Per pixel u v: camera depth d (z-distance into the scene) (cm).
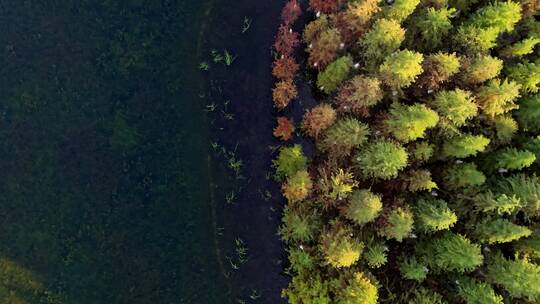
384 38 1870
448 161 1970
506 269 1841
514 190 1864
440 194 1989
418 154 1888
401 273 1922
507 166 1898
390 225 1867
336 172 1914
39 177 2242
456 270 1919
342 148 1931
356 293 1806
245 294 2220
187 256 2241
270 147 2216
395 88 1898
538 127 1942
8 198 2234
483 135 1942
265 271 2212
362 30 1947
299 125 2162
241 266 2222
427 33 1952
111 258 2233
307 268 1977
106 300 2219
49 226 2233
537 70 1880
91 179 2247
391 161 1816
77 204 2241
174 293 2228
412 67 1797
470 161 1984
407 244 1984
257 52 2247
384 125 1917
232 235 2230
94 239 2236
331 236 1888
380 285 1875
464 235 1902
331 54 1992
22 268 2216
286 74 2134
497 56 2011
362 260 1916
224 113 2245
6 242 2223
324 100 2100
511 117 1962
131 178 2250
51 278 2219
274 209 2209
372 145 1897
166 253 2241
